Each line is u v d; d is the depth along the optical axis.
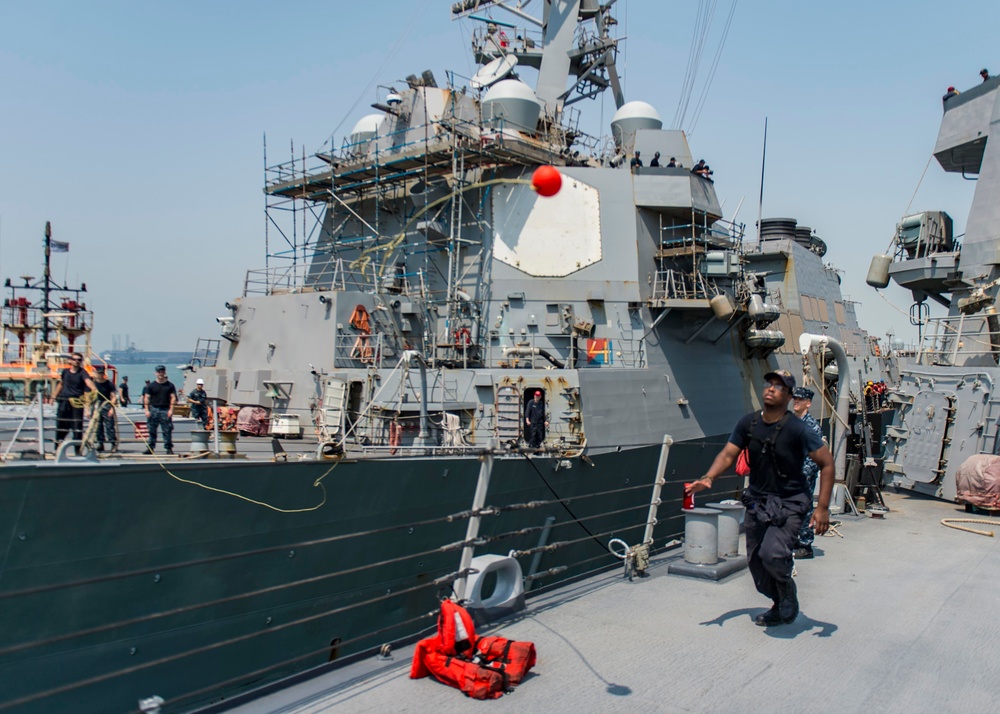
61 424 9.67
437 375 13.70
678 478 15.19
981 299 16.39
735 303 16.61
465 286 16.20
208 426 13.10
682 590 7.62
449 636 5.30
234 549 8.48
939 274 18.41
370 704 4.84
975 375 14.24
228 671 8.62
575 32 20.78
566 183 16.20
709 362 17.52
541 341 15.48
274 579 8.91
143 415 16.27
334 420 12.88
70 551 7.28
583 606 7.04
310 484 9.08
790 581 6.18
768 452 6.06
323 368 14.31
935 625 6.43
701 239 16.81
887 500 13.86
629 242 16.11
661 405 15.30
